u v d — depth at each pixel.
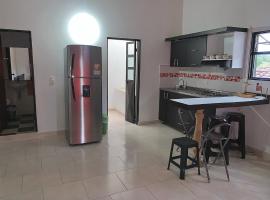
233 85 4.12
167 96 5.16
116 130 4.93
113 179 2.84
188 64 4.79
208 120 3.42
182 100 3.19
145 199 2.44
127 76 5.61
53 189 2.60
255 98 3.40
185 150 2.82
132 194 2.53
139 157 3.52
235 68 3.99
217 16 4.37
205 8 4.66
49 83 4.28
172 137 4.48
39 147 3.87
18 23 3.91
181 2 5.32
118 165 3.23
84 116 3.94
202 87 4.90
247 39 3.76
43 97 4.27
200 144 3.15
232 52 3.73
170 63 5.43
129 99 5.54
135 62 5.18
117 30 4.71
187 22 5.23
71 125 3.88
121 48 6.79
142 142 4.19
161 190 2.62
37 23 4.04
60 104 4.42
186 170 3.10
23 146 3.91
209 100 3.20
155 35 5.16
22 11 3.91
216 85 4.52
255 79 3.69
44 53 4.16
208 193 2.57
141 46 5.04
